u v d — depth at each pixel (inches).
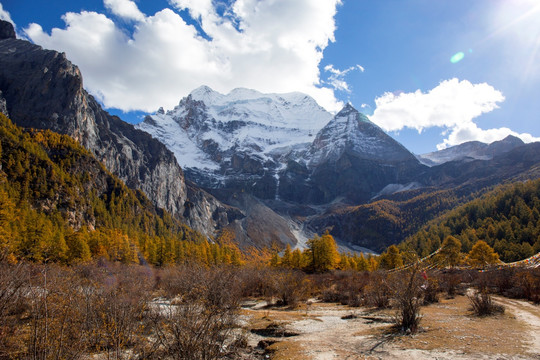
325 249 2785.4
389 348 547.2
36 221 2290.8
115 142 7834.6
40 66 6889.8
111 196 5364.2
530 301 1158.3
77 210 4079.7
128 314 437.4
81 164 5280.5
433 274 1752.0
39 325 325.7
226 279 705.0
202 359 354.3
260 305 1272.1
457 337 598.5
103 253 2556.6
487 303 888.9
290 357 531.8
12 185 3550.7
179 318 376.2
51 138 5231.3
